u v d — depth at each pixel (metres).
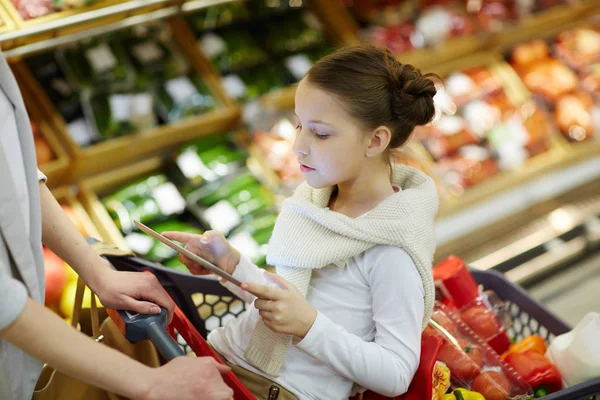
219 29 3.22
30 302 1.09
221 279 1.63
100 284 1.44
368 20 3.52
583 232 3.23
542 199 3.35
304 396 1.48
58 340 1.10
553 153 3.45
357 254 1.45
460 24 3.54
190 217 2.86
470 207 3.17
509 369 1.83
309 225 1.47
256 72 3.18
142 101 2.87
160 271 1.76
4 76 1.23
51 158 2.65
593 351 1.77
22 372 1.36
